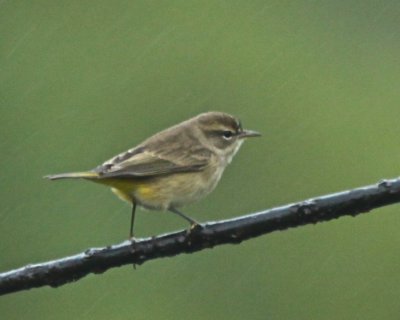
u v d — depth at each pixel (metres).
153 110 17.59
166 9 18.28
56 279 6.89
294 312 16.50
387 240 17.22
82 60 17.75
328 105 18.09
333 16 19.22
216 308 16.22
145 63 17.91
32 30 17.83
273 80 18.09
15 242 16.17
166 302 16.06
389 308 16.89
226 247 16.22
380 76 18.84
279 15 18.72
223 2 18.45
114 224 15.98
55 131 17.03
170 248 6.86
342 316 16.81
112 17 18.14
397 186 6.53
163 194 9.55
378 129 18.11
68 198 16.28
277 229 6.71
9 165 16.62
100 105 17.42
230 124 10.68
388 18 19.47
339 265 16.84
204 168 10.04
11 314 16.75
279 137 17.62
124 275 16.36
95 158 16.88
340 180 17.39
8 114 17.11
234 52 18.17
